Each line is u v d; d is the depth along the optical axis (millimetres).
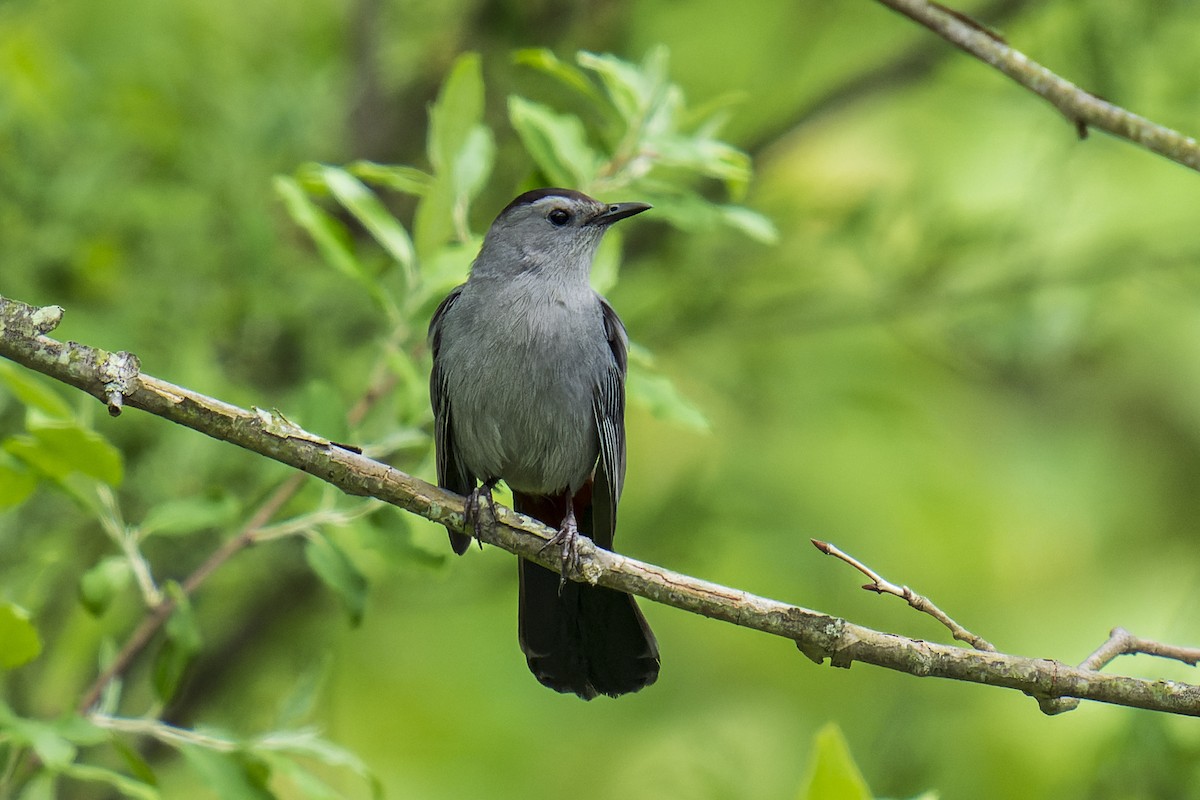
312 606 11891
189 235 10703
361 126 12484
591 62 8688
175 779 11164
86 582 7691
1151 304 13242
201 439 9930
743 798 12242
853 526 13453
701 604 6766
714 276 11867
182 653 7578
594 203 8664
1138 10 11297
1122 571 14570
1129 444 15141
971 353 12336
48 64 11164
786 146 12805
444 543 9289
